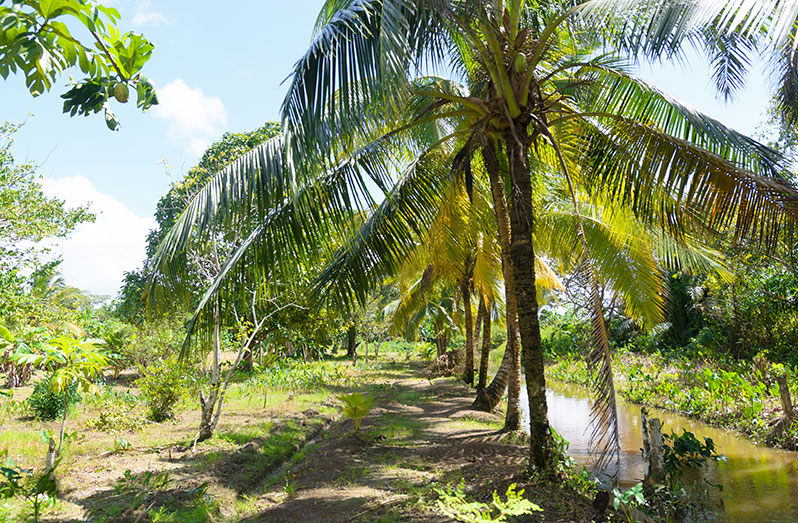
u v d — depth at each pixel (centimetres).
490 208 1009
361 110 452
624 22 562
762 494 679
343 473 709
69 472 632
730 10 361
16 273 1184
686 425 1212
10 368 1638
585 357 546
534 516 512
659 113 716
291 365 2236
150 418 1045
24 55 203
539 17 699
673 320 2350
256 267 686
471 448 845
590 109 772
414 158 871
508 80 608
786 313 1623
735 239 618
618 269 981
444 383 1923
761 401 1157
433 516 511
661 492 602
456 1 557
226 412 1149
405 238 780
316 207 660
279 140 560
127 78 220
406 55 416
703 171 590
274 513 557
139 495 528
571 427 1214
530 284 630
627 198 723
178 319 1717
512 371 978
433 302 2361
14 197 1237
